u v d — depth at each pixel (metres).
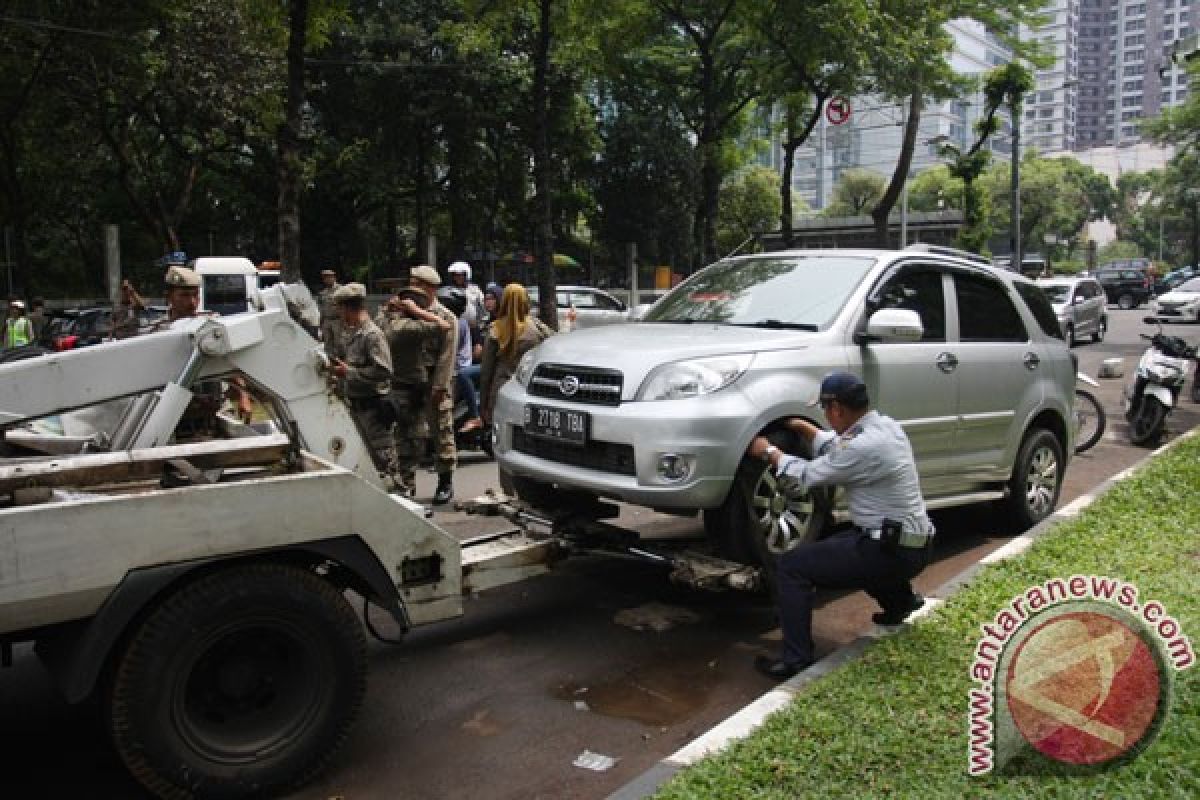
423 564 3.88
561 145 29.98
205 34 19.56
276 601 3.35
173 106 24.05
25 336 16.33
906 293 5.94
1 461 3.64
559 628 5.16
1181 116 50.75
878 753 3.40
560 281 41.81
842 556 4.37
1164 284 46.03
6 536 2.95
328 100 28.02
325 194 30.22
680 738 3.92
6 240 23.75
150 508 3.16
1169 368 10.62
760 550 4.89
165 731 3.17
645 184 36.66
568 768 3.66
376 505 3.70
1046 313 7.33
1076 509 6.89
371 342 6.91
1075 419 7.54
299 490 3.47
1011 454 6.66
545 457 5.14
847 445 4.34
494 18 16.23
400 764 3.69
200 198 31.98
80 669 3.07
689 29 21.03
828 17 18.66
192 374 3.88
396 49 26.42
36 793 3.48
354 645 3.53
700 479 4.59
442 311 7.70
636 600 5.63
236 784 3.29
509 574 4.52
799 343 5.16
